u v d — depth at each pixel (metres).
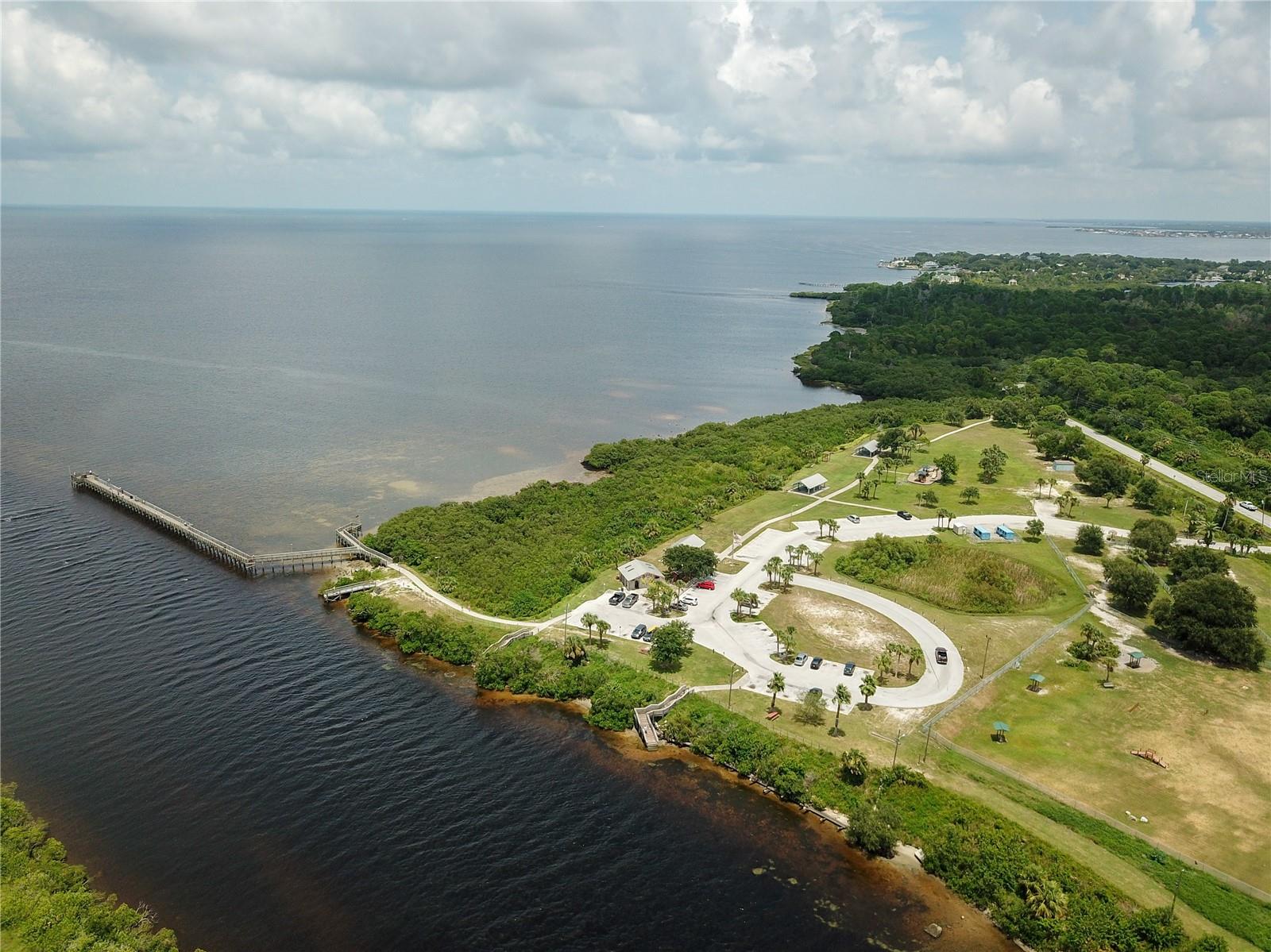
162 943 67.06
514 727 102.25
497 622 125.12
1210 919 72.31
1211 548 149.38
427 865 79.19
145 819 83.56
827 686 107.88
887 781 89.19
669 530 159.50
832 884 78.44
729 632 122.19
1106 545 152.25
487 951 69.88
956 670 111.88
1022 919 72.25
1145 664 113.06
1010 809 85.25
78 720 99.44
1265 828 83.19
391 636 123.75
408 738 99.12
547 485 179.12
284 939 70.12
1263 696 105.81
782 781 90.00
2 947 64.00
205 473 189.38
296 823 84.06
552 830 84.56
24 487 176.88
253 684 109.38
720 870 79.75
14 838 77.38
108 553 147.62
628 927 72.81
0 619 123.00
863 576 139.50
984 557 142.88
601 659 114.06
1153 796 87.94
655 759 96.69
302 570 144.75
